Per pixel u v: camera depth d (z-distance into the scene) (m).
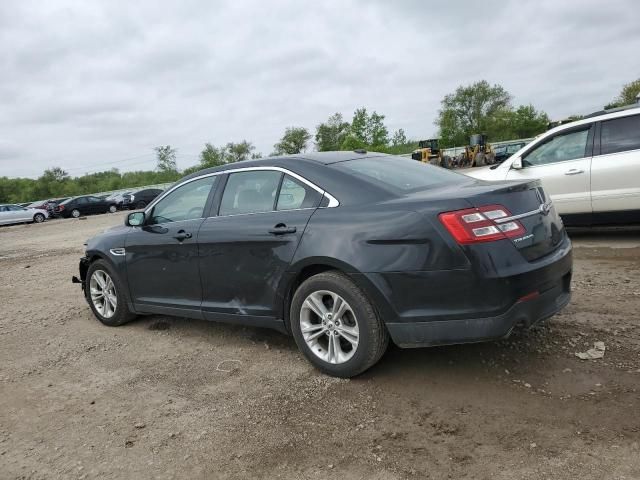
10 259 12.75
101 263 5.52
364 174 3.86
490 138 73.50
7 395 4.02
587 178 7.24
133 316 5.61
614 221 7.20
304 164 4.03
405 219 3.33
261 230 3.98
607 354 3.67
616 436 2.72
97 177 101.81
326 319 3.71
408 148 68.62
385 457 2.76
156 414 3.49
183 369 4.22
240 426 3.22
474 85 75.50
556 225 3.76
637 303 4.68
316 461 2.79
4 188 89.69
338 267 3.55
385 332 3.54
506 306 3.17
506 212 3.29
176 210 4.86
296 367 4.01
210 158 79.75
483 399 3.24
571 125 7.54
